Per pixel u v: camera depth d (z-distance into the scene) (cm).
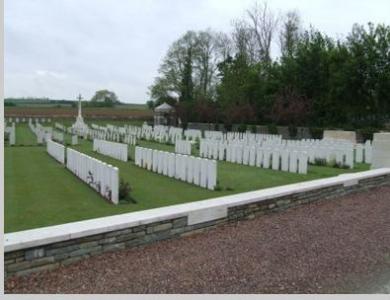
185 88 6297
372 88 3142
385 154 1266
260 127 3453
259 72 4166
